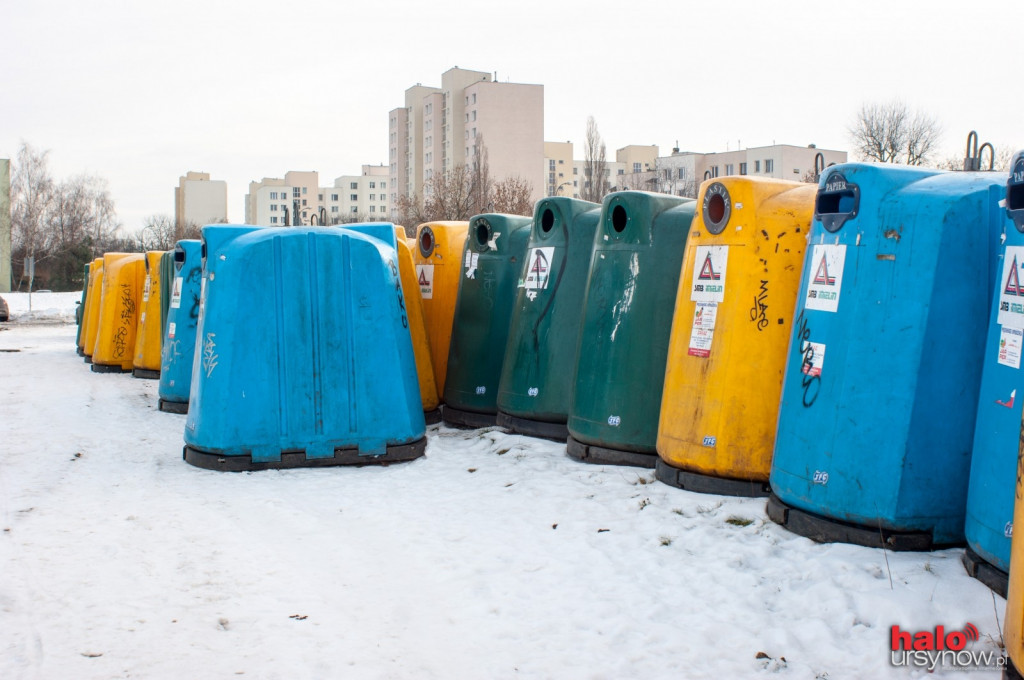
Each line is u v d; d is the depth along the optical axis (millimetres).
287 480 5961
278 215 104750
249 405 6195
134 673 3242
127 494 5680
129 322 13422
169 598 3951
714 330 5078
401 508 5293
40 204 58594
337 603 3904
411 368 6590
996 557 3422
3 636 3557
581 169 89625
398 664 3324
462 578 4152
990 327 3602
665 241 5961
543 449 6543
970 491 3670
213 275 6340
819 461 4215
